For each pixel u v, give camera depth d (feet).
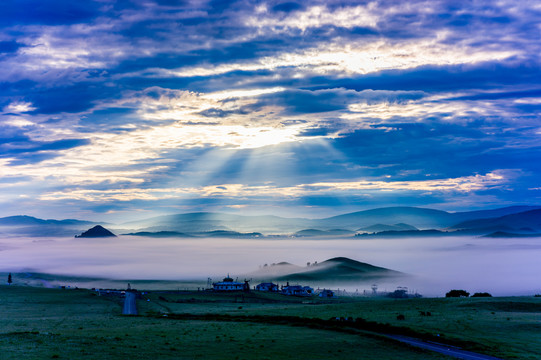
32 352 211.82
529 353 249.55
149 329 312.71
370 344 275.59
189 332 300.20
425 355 247.70
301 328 336.70
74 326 338.13
